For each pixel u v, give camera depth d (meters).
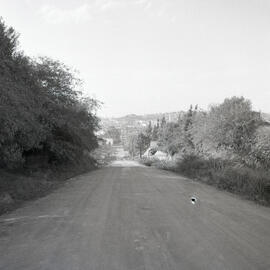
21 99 16.41
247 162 26.16
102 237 7.80
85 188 18.14
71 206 12.20
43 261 6.16
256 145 27.06
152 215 10.45
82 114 34.66
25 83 20.70
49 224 9.25
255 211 11.96
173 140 67.25
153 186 19.25
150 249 6.88
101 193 15.81
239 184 19.39
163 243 7.33
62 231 8.41
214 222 9.60
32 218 10.17
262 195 16.55
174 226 8.98
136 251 6.74
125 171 36.09
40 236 7.96
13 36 20.91
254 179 18.52
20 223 9.49
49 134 25.08
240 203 14.00
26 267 5.86
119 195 15.07
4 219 10.15
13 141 17.03
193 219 9.97
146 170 39.28
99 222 9.40
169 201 13.45
